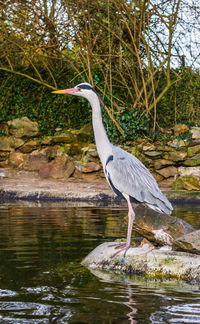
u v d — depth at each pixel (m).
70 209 10.75
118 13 14.99
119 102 17.03
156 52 15.79
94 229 7.87
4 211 10.26
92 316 3.66
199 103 17.03
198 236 5.62
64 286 4.59
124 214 9.88
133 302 4.06
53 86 17.89
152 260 5.41
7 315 3.67
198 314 3.73
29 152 17.08
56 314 3.70
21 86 17.92
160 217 6.48
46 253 6.04
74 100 17.97
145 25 15.38
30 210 10.48
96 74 16.94
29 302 4.02
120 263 5.51
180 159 15.27
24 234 7.33
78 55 15.55
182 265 5.25
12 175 16.11
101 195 13.05
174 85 16.92
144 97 16.95
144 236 6.48
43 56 16.28
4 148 17.14
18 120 17.41
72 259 5.76
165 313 3.75
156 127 16.66
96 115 6.20
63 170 15.87
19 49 16.88
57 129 17.83
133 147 15.84
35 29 15.32
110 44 15.55
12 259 5.70
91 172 15.86
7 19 15.37
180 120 17.17
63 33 15.23
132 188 5.83
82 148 16.62
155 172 15.54
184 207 11.46
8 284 4.62
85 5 14.79
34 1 14.66
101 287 4.59
